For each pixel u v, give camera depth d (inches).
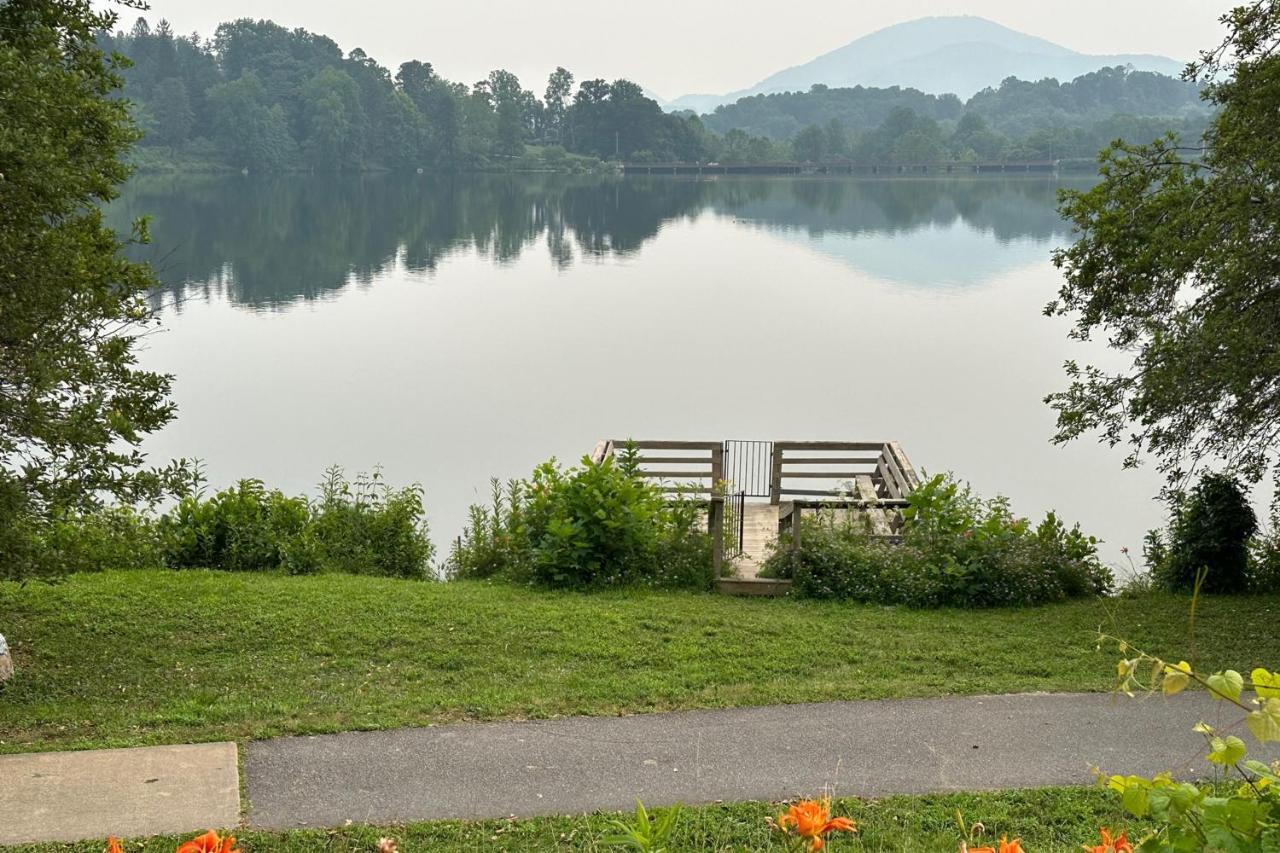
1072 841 271.0
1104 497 1000.2
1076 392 559.5
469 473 1040.2
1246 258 454.0
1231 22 491.2
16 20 407.5
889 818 282.4
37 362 363.3
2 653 375.2
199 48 5797.2
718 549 549.3
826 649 434.6
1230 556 547.2
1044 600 537.3
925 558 539.8
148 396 410.3
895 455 706.8
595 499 545.6
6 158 348.8
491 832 274.2
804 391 1391.5
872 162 7086.6
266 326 1786.4
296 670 399.9
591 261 2655.0
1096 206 548.1
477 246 2888.8
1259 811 125.0
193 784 297.1
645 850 159.0
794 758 320.8
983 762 319.0
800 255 2792.8
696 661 415.8
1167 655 433.1
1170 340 496.7
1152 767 314.8
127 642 424.8
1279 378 485.7
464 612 470.9
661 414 1270.9
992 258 2714.1
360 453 1099.3
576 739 333.1
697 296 2151.8
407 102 5974.4
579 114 6998.0
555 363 1549.0
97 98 445.1
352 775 305.7
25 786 293.7
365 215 3513.8
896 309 2012.8
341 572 578.9
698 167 6904.5
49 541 395.2
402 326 1811.0
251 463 1057.5
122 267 427.5
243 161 5073.8
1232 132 501.0
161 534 576.7
